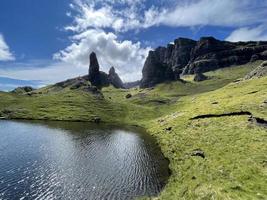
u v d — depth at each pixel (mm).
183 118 121375
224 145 66562
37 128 134375
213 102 138125
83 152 82375
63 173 59281
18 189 49000
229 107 109625
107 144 98438
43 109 196000
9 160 69375
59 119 176500
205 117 108375
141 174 59938
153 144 99562
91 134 122500
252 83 174125
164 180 55688
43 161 69188
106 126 156625
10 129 128250
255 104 102562
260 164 49969
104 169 63500
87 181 54250
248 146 61531
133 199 45344
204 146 70562
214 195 38969
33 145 91062
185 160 64250
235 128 80188
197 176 50625
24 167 63156
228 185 42500
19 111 186875
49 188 49875
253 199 36719
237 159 54656
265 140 63562
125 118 191750
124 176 58219
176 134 98000
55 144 94188
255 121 81438
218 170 50281
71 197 45844
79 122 171250
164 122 136875
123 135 122875
